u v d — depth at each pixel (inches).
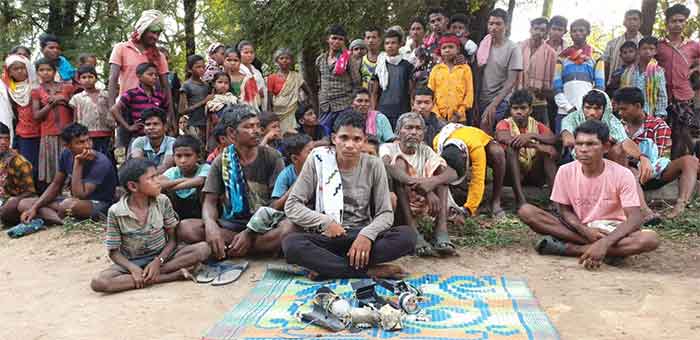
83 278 186.9
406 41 353.7
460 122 268.1
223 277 179.0
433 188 200.1
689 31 406.3
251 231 193.5
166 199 184.4
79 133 243.8
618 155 232.2
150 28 276.8
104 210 253.1
